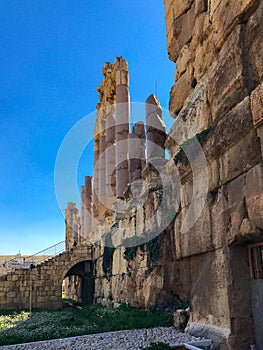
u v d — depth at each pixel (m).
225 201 8.01
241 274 7.62
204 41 10.40
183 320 9.91
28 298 26.02
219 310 7.91
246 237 7.14
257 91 6.81
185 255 9.87
